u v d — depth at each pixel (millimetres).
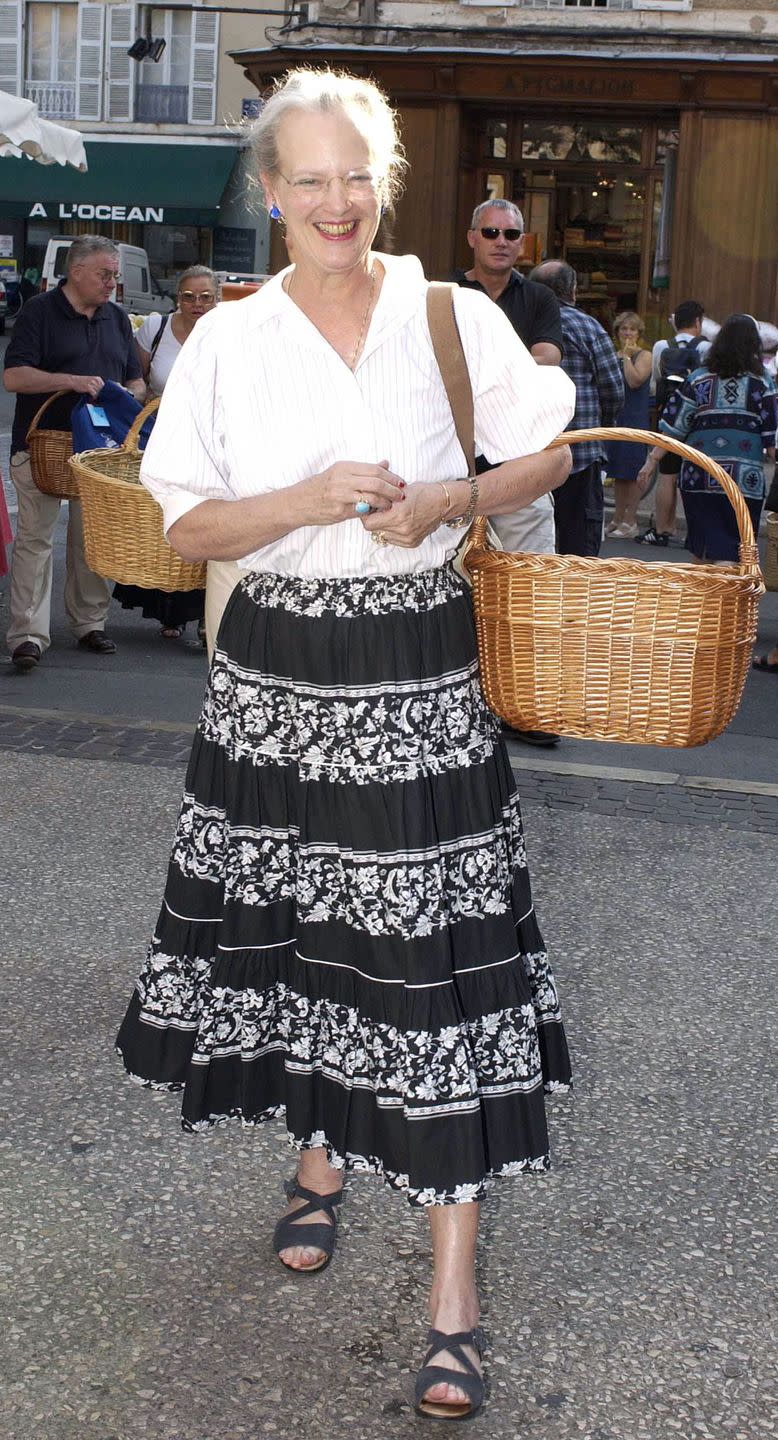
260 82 21250
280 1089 2584
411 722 2324
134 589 7617
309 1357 2430
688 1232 2809
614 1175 2990
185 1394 2328
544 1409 2324
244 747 2416
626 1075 3389
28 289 30062
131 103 28234
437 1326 2352
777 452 7855
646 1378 2402
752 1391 2381
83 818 4926
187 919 2525
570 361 6688
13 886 4309
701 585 2328
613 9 20141
